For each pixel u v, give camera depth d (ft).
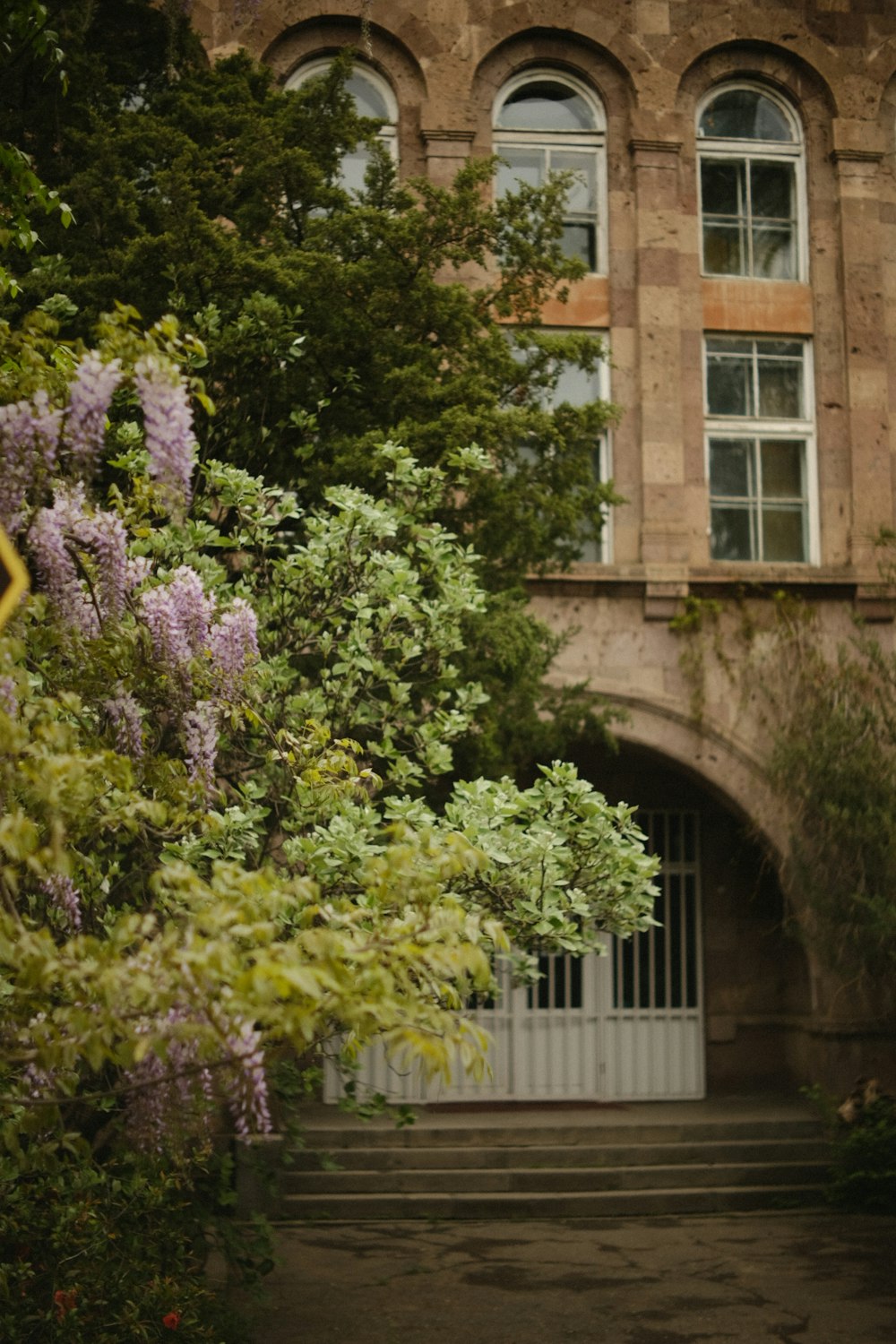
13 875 12.72
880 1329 31.50
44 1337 20.86
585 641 52.85
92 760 13.61
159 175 31.73
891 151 58.03
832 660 53.93
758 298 56.80
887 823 47.50
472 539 36.24
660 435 54.80
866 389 56.49
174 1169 24.50
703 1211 44.98
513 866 22.89
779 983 57.93
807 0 57.62
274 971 11.10
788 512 56.44
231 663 21.08
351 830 21.62
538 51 56.29
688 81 57.36
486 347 35.65
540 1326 31.63
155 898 21.35
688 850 58.59
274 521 27.07
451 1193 44.45
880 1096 48.11
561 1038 56.80
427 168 54.65
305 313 33.06
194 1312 22.74
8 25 21.58
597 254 56.13
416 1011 12.69
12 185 20.11
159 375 15.05
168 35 38.91
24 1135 20.18
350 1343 30.01
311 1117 49.60
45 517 17.24
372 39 55.11
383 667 26.48
